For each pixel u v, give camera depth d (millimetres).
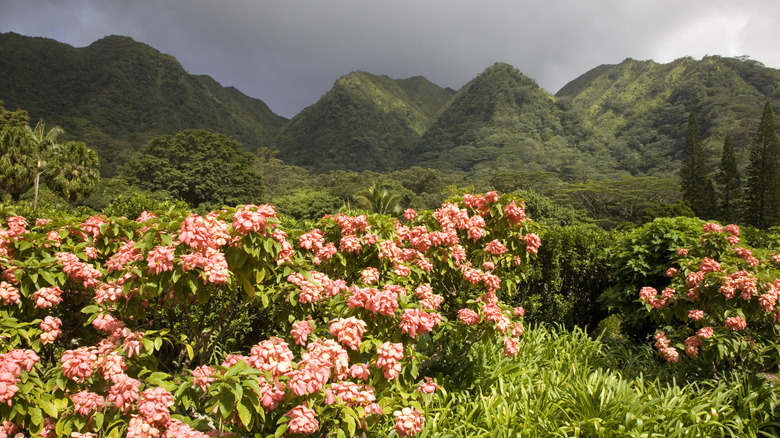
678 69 179375
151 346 2443
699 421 3193
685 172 45969
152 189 54812
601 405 3281
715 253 4910
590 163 143875
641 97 182750
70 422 2041
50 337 2574
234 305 3422
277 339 2379
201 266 2533
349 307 2723
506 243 4273
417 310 2750
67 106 167500
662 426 3129
